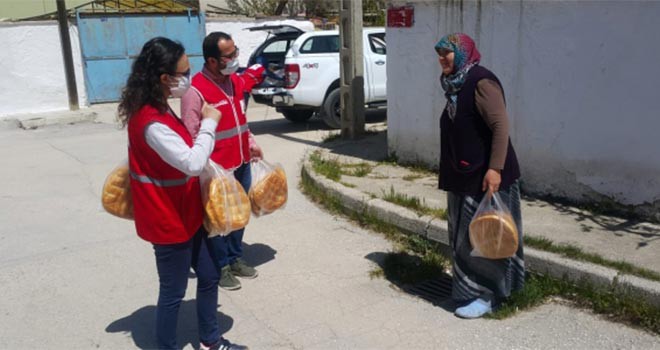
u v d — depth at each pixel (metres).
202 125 3.21
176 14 17.00
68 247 5.59
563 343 3.64
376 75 11.39
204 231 3.44
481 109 3.66
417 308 4.21
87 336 3.96
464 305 4.07
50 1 21.20
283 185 4.60
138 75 3.05
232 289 4.57
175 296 3.38
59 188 7.77
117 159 9.53
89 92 16.30
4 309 4.34
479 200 3.83
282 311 4.22
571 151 5.56
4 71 14.59
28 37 14.75
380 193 6.20
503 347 3.64
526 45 5.76
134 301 4.45
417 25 6.92
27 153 10.22
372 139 9.40
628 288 3.85
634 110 5.02
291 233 5.77
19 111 14.93
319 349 3.71
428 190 6.29
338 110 11.13
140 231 3.27
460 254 3.99
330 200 6.42
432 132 7.06
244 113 4.61
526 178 6.02
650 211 5.05
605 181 5.34
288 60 10.79
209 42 4.23
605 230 4.90
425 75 6.97
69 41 14.71
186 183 3.21
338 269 4.91
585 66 5.31
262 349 3.73
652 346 3.54
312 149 8.84
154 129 3.01
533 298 4.11
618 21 5.02
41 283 4.79
